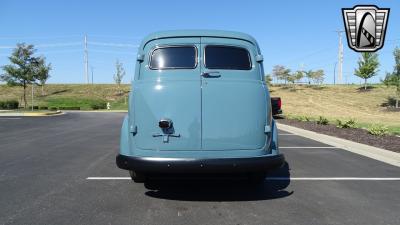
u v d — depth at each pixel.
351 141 13.61
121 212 5.84
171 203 6.32
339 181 7.89
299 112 41.03
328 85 74.62
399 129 19.73
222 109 6.22
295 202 6.39
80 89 75.06
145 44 6.59
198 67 6.41
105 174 8.48
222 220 5.50
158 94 6.24
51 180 7.89
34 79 47.72
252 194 6.90
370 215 5.73
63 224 5.31
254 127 6.26
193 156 6.14
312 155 11.27
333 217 5.64
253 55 6.57
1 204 6.21
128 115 6.63
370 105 48.81
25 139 15.35
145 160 6.07
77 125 23.16
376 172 8.78
